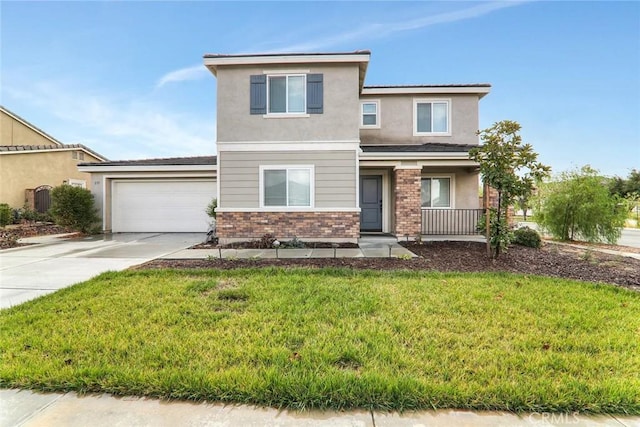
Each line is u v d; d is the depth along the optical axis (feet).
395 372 10.07
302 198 37.83
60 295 17.72
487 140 27.30
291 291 18.06
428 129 48.65
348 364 10.69
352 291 18.03
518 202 31.96
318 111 37.40
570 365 10.48
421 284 19.49
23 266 25.96
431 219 45.91
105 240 42.47
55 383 9.55
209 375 9.73
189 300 16.63
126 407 8.80
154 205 51.85
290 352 11.26
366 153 39.14
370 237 42.65
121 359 10.85
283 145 37.60
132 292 17.99
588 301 16.65
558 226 44.52
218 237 38.14
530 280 20.75
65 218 46.42
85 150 71.31
